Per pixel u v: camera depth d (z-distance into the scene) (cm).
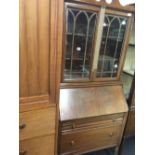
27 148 89
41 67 79
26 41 71
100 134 150
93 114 135
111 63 151
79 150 147
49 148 97
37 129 88
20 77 76
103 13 127
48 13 71
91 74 143
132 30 150
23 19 68
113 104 147
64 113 127
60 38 78
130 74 167
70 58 133
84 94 140
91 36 133
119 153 179
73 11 119
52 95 87
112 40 143
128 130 171
